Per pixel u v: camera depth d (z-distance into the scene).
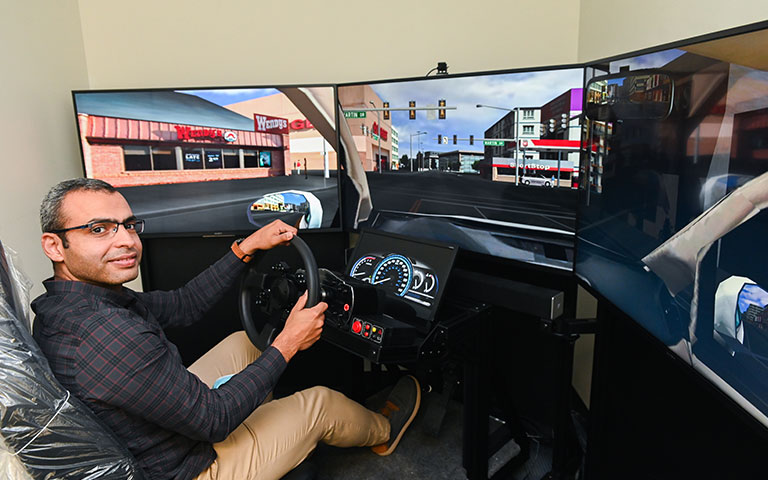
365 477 1.82
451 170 1.80
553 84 1.47
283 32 2.34
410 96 1.84
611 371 1.39
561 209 1.50
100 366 0.94
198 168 2.12
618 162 1.18
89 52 2.32
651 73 1.03
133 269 1.11
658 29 1.46
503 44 2.24
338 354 2.38
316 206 2.16
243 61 2.37
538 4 2.19
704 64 0.83
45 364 0.84
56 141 2.08
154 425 1.04
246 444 1.21
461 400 2.32
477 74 1.65
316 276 1.32
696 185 0.86
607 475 1.45
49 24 2.05
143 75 2.35
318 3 2.32
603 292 1.30
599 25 1.94
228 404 1.09
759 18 1.00
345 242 2.35
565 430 1.59
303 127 2.08
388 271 1.68
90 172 2.05
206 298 1.55
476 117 1.69
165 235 2.15
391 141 1.93
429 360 1.45
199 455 1.12
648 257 1.05
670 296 0.96
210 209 2.16
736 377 0.77
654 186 1.02
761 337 0.70
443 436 2.06
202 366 1.57
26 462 0.79
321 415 1.39
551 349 1.92
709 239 0.83
